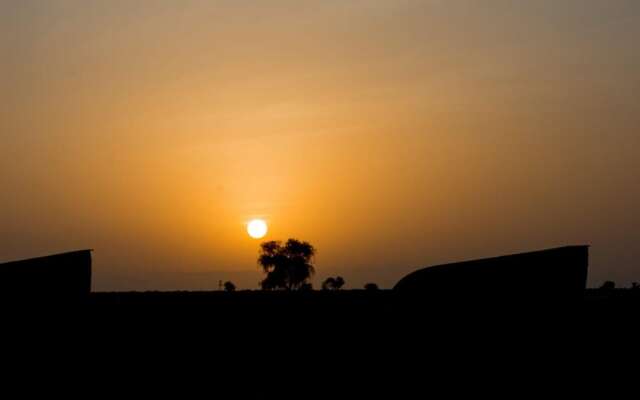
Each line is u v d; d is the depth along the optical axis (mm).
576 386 16016
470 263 16859
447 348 16203
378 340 17625
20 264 18609
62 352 18484
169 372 22578
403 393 16406
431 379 16203
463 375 16000
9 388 17844
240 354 24672
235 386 21031
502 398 15758
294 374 21656
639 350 19328
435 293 16625
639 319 22438
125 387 20766
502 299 16234
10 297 18203
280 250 79750
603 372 17469
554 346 16016
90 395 19234
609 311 23672
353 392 18297
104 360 21844
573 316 16094
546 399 15828
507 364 15906
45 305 18391
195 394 20328
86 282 18922
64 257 18828
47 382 18172
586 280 16250
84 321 18906
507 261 16562
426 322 16469
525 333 16016
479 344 16078
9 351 17969
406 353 16562
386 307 18406
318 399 18609
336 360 21172
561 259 16297
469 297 16391
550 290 16172
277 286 79438
